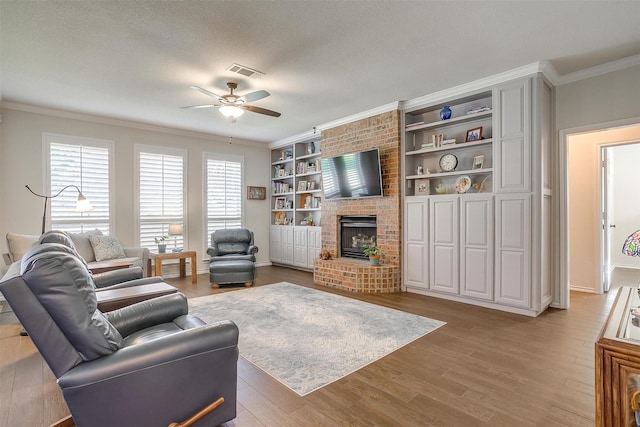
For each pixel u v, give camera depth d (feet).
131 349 4.75
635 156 20.98
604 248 15.25
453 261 13.65
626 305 5.82
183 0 7.55
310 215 22.22
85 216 16.55
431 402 6.48
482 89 12.67
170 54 10.18
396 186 15.46
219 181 21.52
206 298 14.35
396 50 10.08
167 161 19.33
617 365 4.12
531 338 9.65
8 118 14.62
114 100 14.33
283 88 13.14
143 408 4.74
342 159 17.15
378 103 15.29
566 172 12.25
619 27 8.85
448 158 14.32
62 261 4.40
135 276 10.77
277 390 6.96
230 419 5.57
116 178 17.49
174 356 4.94
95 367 4.42
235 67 11.10
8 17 8.13
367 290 15.30
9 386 7.18
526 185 11.63
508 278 12.07
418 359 8.35
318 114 16.88
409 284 15.29
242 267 16.69
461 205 13.35
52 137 15.67
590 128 11.66
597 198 14.93
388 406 6.36
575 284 15.55
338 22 8.53
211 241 19.80
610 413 4.15
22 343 9.65
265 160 24.06
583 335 9.85
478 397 6.63
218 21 8.43
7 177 14.60
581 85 11.86
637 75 10.76
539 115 11.31
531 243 11.55
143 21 8.39
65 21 8.36
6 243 14.51
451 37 9.34
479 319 11.35
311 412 6.19
